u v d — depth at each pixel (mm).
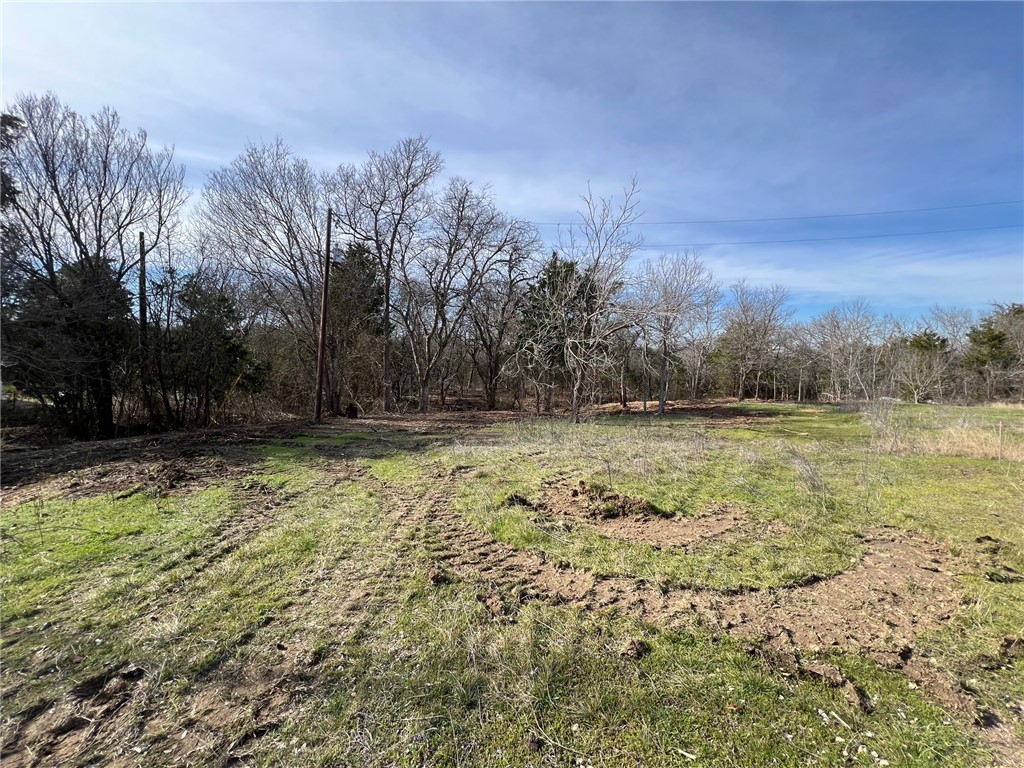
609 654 2531
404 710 2150
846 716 2094
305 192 17188
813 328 39406
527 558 3812
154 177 13961
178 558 3842
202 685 2338
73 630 2812
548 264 20531
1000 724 2070
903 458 8266
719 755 1896
